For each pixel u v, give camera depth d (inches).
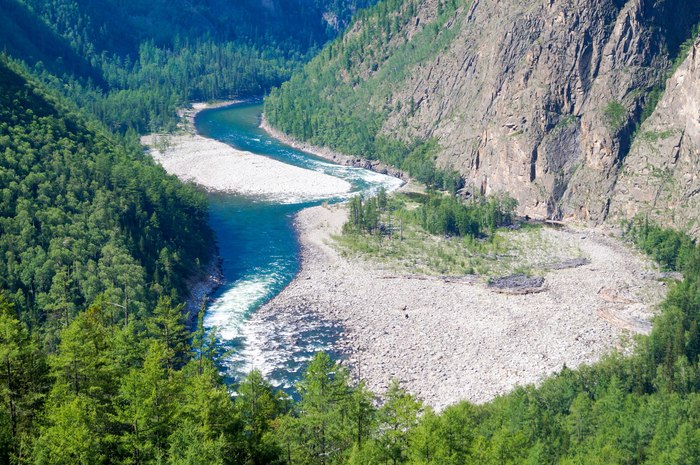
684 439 3941.9
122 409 3038.9
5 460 2810.0
